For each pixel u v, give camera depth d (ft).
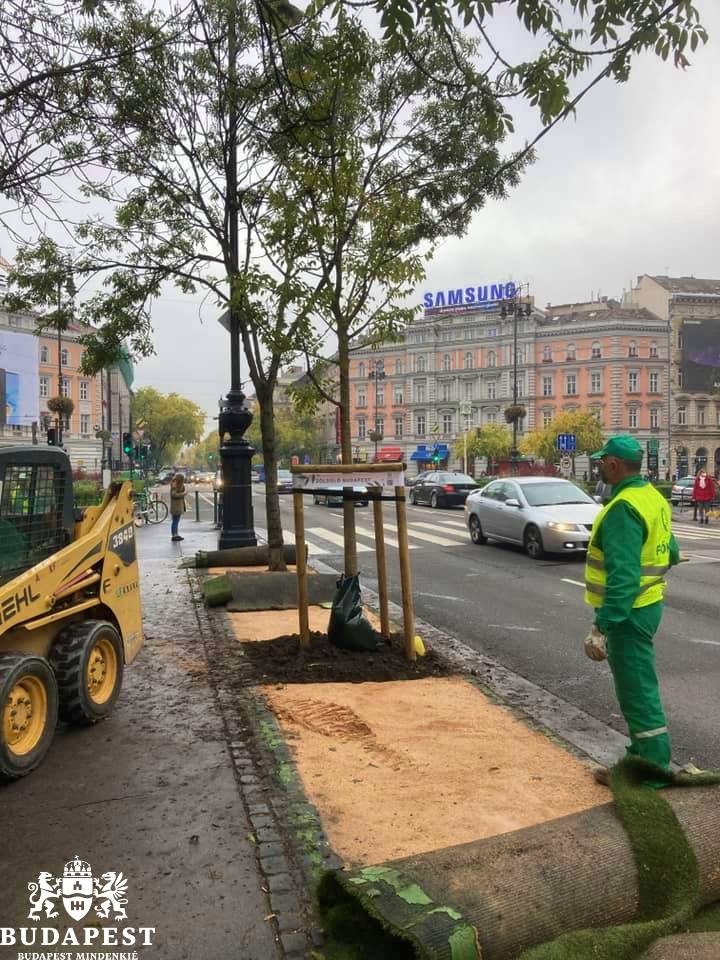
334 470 21.42
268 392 34.17
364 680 19.40
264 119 30.40
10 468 14.57
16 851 10.87
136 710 17.06
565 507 46.80
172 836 11.26
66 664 15.31
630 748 12.54
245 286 24.54
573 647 24.43
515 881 8.50
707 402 265.54
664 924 8.36
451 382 297.53
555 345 274.36
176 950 8.71
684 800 10.12
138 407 324.19
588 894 8.63
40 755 13.78
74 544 15.90
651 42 14.16
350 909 8.68
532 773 13.58
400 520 20.99
